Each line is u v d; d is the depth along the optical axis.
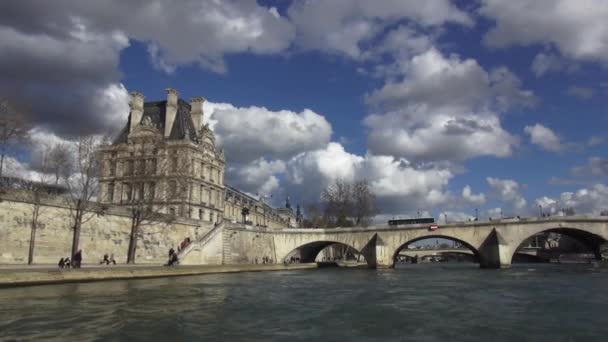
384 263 79.75
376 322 21.20
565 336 18.34
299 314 23.31
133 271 41.16
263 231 82.25
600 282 43.47
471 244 76.25
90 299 26.09
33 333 16.95
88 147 50.00
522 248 134.88
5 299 25.14
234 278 48.38
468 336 18.27
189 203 89.56
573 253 133.50
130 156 90.56
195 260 61.78
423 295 32.66
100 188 90.62
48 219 48.69
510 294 33.22
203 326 19.47
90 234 54.03
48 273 32.41
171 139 95.06
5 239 44.16
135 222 59.66
